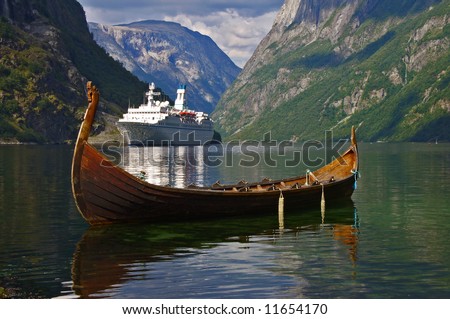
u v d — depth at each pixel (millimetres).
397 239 37312
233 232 40000
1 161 116188
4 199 55500
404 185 71688
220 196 44688
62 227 41250
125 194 40625
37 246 35219
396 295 25688
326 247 35000
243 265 30688
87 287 27000
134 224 42406
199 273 29141
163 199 42062
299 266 30406
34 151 171250
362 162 128250
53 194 59375
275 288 26750
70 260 31812
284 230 40812
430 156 159125
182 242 36469
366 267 30109
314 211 50000
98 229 40531
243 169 109375
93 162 39156
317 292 26141
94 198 39812
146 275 28891
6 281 27922
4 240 36875
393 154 178000
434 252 33375
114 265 30812
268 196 47875
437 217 46219
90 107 39031
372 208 51688
